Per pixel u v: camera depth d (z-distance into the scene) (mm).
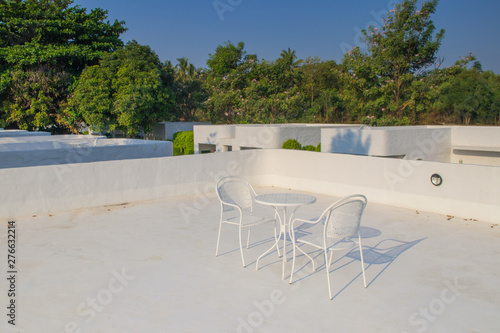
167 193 8688
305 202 4336
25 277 4223
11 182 6805
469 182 6656
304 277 4207
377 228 6141
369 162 8086
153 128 29188
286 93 27641
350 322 3248
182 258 4809
